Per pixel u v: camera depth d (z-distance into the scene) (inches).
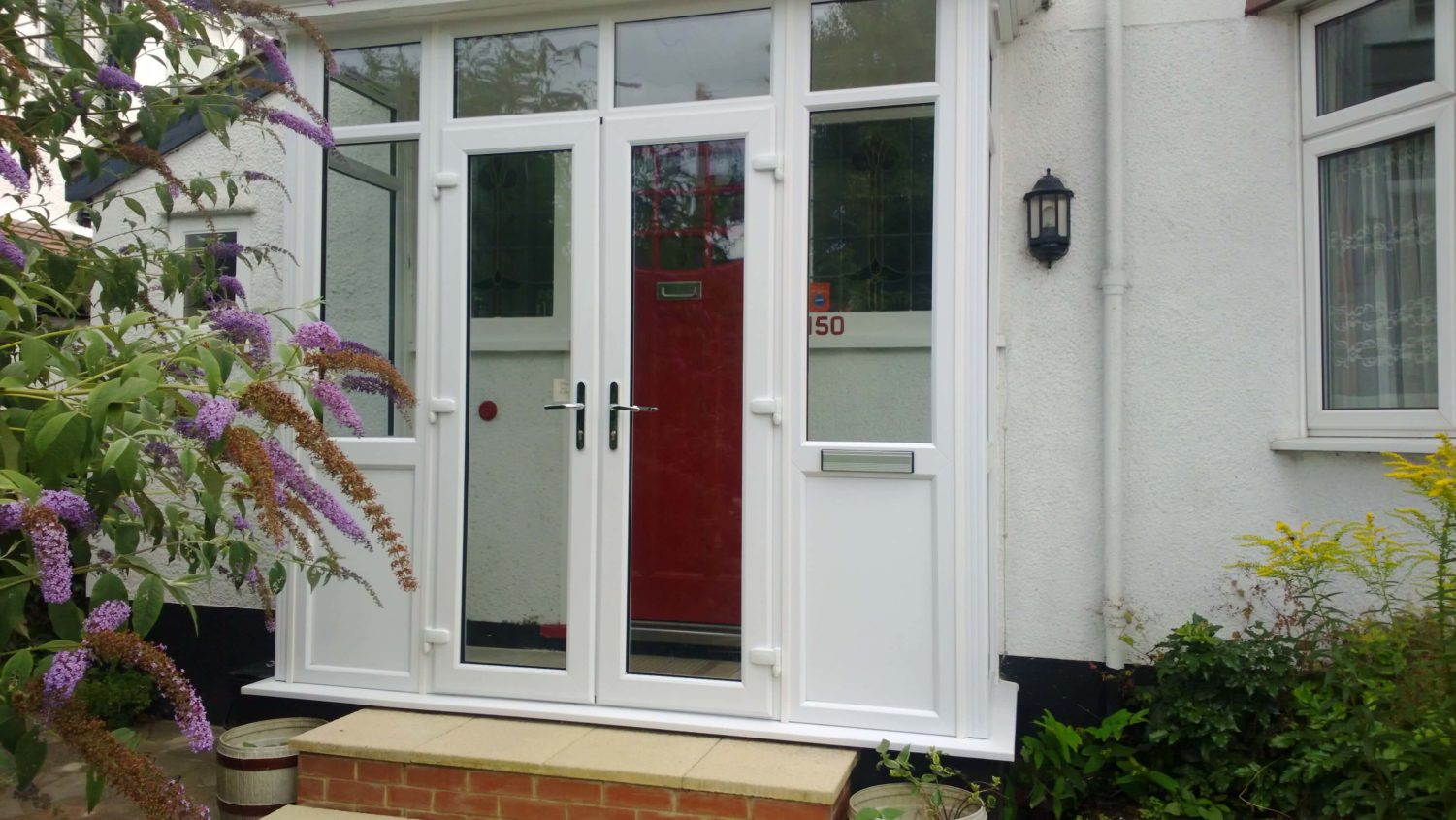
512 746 134.3
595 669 146.7
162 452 90.0
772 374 141.1
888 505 137.6
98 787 75.6
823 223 142.3
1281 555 145.1
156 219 206.4
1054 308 166.6
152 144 116.0
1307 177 159.5
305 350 98.5
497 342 154.0
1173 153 163.9
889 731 135.3
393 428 157.2
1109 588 160.6
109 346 92.8
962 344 135.6
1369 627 131.4
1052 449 166.1
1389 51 152.3
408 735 139.3
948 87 137.3
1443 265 143.9
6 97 107.0
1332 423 155.7
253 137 201.6
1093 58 167.0
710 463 145.4
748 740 136.9
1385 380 153.2
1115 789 152.2
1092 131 166.7
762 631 140.0
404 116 159.0
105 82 108.7
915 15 139.9
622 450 146.6
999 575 166.9
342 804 135.1
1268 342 159.8
